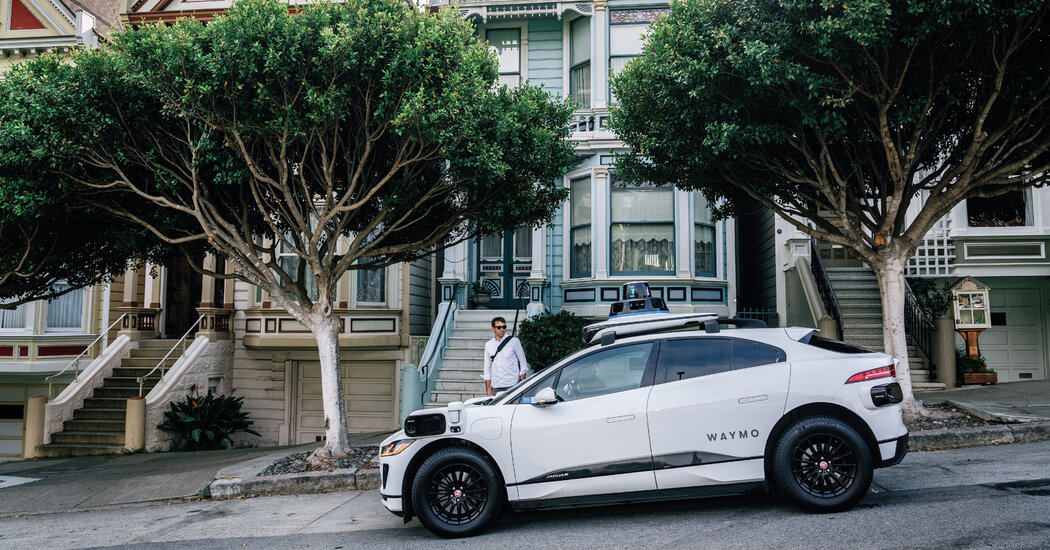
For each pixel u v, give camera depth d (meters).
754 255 16.66
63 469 10.56
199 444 12.66
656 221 13.49
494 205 9.16
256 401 14.11
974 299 11.84
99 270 10.98
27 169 8.03
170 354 13.95
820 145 8.82
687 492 5.45
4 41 14.32
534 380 5.90
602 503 5.50
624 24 14.10
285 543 5.71
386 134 8.79
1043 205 12.64
